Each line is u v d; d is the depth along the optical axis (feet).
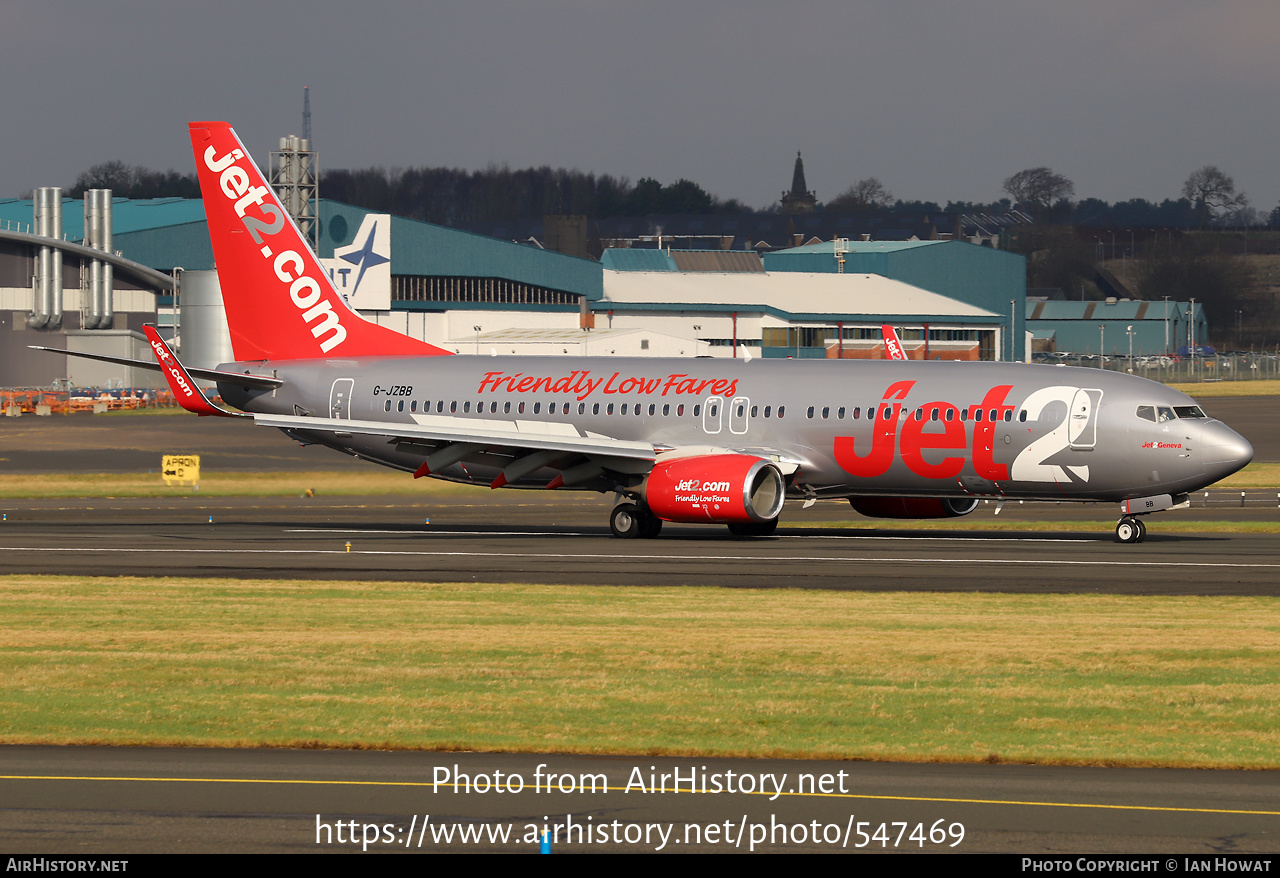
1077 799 188.14
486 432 555.69
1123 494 508.53
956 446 519.60
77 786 192.44
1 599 371.97
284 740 220.23
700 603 361.51
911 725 230.27
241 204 638.94
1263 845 169.89
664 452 545.44
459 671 272.31
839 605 357.41
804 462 540.93
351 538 539.70
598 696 250.78
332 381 620.49
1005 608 351.46
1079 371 521.65
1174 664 278.05
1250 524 584.40
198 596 377.09
